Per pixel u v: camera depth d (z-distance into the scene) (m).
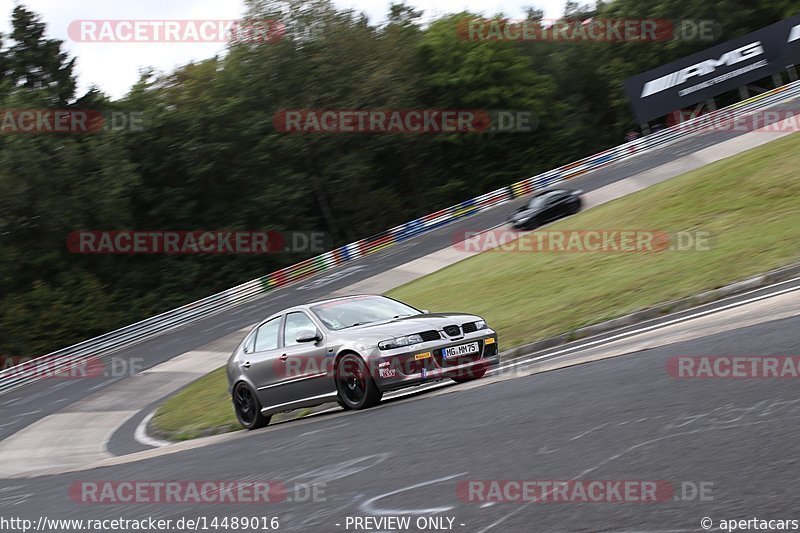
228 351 81.12
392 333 28.44
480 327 30.03
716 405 16.61
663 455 14.05
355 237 178.38
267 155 165.88
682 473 12.91
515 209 129.75
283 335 32.12
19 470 38.38
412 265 106.69
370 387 28.27
